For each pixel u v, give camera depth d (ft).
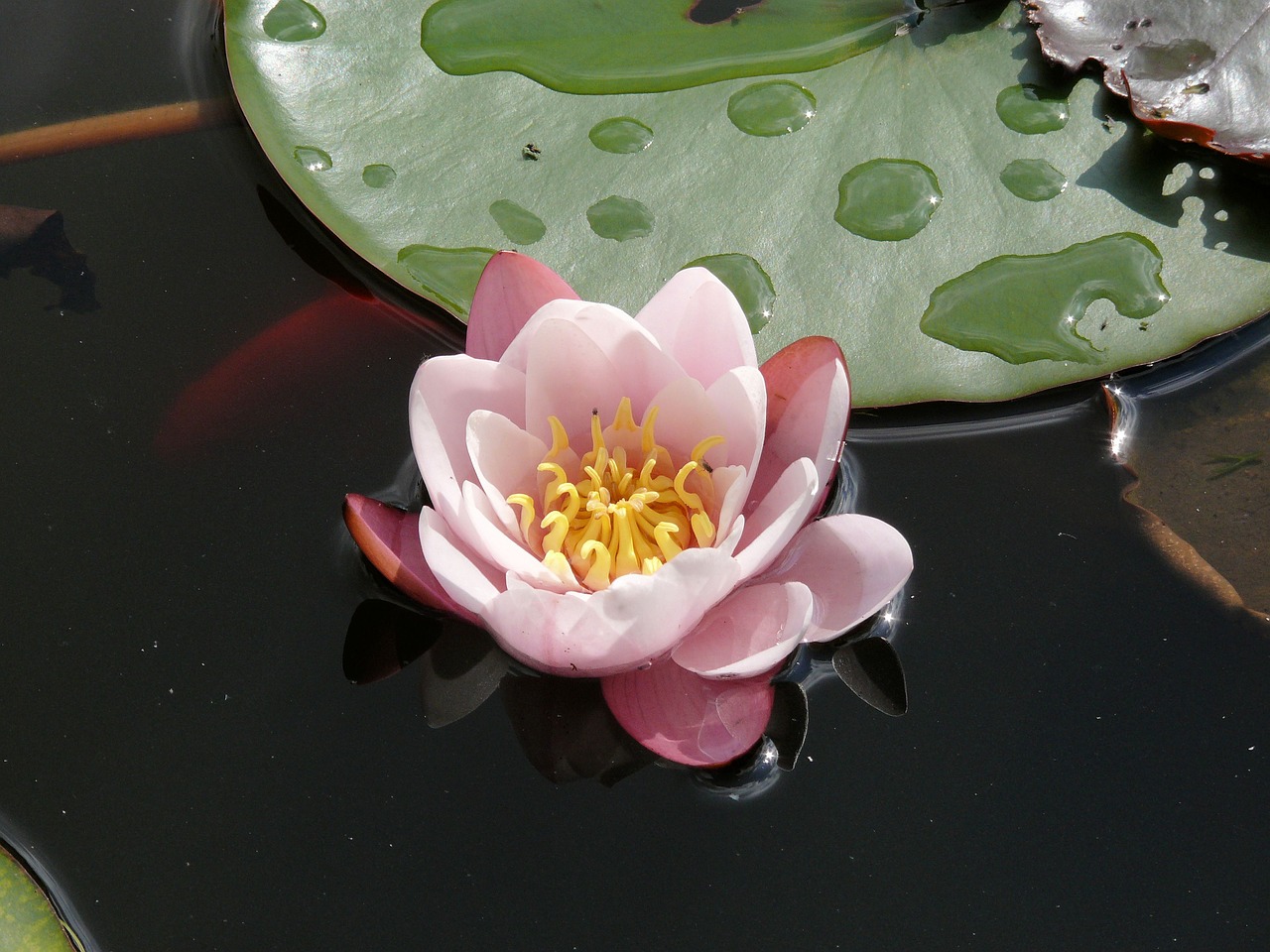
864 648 3.12
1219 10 3.30
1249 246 3.25
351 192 3.28
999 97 3.31
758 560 3.05
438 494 3.06
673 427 3.13
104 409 3.22
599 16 3.36
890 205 3.26
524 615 3.02
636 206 3.27
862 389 3.20
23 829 3.06
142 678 3.11
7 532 3.16
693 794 3.07
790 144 3.29
